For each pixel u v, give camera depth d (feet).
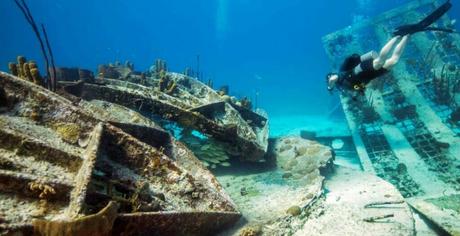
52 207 8.89
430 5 46.52
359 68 13.03
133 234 9.73
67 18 333.21
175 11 348.38
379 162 24.99
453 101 29.94
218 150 19.25
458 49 37.65
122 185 11.16
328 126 54.49
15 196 8.68
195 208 12.23
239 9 336.08
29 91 12.40
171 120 18.85
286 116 79.41
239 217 13.50
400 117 30.78
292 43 280.92
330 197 16.19
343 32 48.98
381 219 13.52
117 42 353.31
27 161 9.97
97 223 7.68
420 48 40.01
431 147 25.13
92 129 12.14
